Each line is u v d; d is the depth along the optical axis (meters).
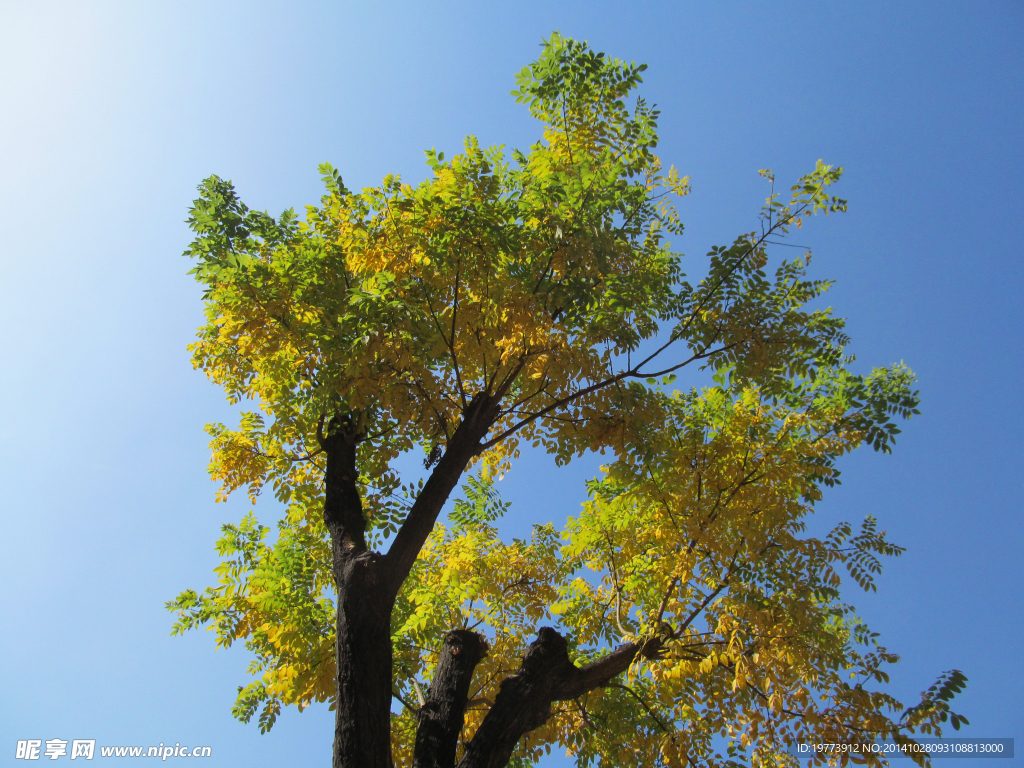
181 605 6.06
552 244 5.26
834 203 4.99
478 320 5.34
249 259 5.10
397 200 5.05
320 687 5.18
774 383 5.67
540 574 7.25
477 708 6.28
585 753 6.32
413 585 6.82
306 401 6.04
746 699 5.18
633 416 5.25
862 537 5.79
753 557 5.54
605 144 5.38
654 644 5.52
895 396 5.71
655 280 5.71
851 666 4.95
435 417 5.67
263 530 6.27
